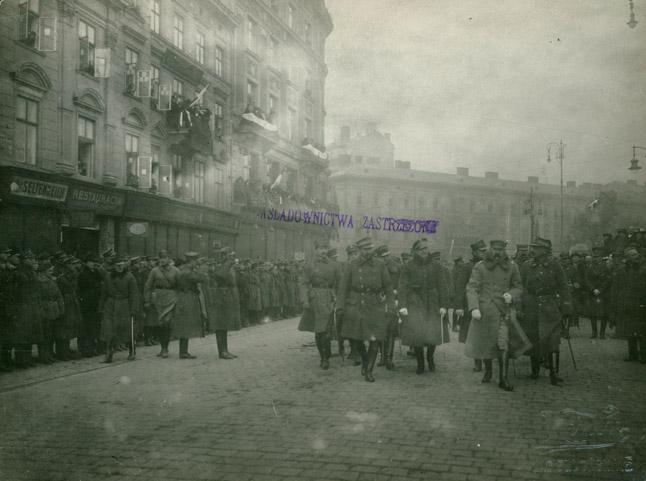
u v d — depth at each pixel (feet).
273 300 66.18
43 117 53.52
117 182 64.13
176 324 35.09
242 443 16.57
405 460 14.78
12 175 47.67
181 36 80.12
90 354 36.70
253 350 38.75
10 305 31.01
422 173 220.43
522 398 21.91
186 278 35.53
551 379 25.11
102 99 61.98
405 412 19.75
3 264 31.53
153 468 14.69
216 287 35.24
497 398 21.95
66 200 54.08
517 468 14.08
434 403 21.13
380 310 26.66
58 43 55.21
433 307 27.63
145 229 64.23
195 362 33.32
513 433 17.07
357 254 29.30
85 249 58.59
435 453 15.30
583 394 22.68
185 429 18.25
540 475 13.60
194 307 35.55
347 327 26.76
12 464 15.19
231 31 93.25
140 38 68.18
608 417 18.88
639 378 26.40
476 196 222.48
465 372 28.55
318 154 117.08
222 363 32.71
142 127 69.26
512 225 222.89
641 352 31.83
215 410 20.76
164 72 74.90
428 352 29.12
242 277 57.93
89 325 36.73
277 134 100.68
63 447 16.56
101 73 60.39
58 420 19.67
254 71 98.99
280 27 105.29
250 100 95.14
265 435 17.33
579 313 51.06
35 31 52.70
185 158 78.84
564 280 25.71
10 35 49.67
